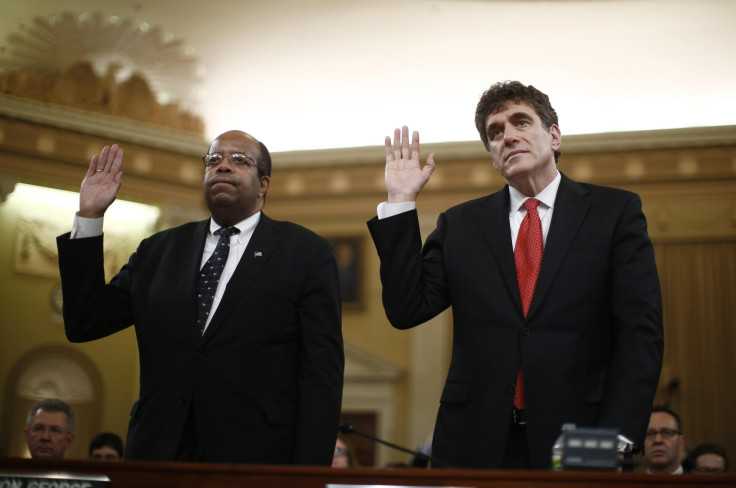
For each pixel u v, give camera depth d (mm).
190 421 2756
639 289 2559
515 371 2514
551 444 2424
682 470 4668
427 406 10914
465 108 10633
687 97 10164
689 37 9820
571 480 1788
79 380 10734
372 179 11203
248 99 10953
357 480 1841
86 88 10641
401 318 2656
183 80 10852
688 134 10203
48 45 10422
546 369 2494
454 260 2738
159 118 10914
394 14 10086
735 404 10117
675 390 10281
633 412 2383
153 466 1902
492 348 2561
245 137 3150
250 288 2879
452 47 10297
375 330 11219
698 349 10312
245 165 3074
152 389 2807
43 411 4855
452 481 1816
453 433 2533
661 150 10422
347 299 11281
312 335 2889
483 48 10242
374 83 10719
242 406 2752
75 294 2922
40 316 10625
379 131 10906
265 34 10492
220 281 2939
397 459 10844
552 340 2525
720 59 9914
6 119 10312
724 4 9469
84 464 1925
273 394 2807
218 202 3014
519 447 2494
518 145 2752
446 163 10914
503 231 2721
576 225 2668
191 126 11055
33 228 10656
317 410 2793
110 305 3023
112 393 10828
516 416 2502
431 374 10984
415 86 10641
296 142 11156
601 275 2602
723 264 10375
